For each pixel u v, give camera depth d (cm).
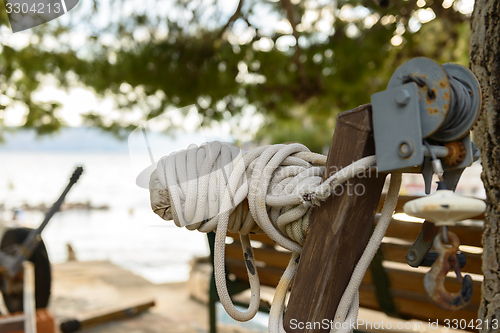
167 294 412
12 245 304
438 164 55
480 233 122
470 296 52
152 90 429
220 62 416
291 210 70
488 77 85
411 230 138
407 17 334
